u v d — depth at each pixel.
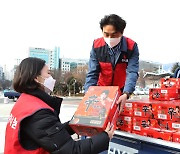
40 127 1.51
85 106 1.89
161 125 2.08
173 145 1.82
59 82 46.66
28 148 1.55
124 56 2.60
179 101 2.44
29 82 1.67
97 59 2.72
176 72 3.29
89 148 1.57
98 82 2.83
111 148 2.34
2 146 6.05
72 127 1.84
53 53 71.44
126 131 2.26
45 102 1.70
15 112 1.61
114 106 1.84
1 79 63.84
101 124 1.68
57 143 1.51
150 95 2.67
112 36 2.43
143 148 2.08
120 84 2.74
